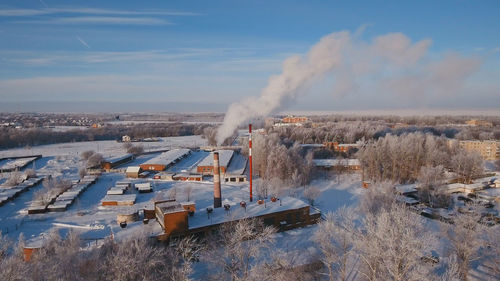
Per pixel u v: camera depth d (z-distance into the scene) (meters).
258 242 43.31
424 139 109.38
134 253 31.06
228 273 34.50
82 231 45.38
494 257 35.41
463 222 35.72
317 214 54.09
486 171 91.19
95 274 27.28
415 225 31.36
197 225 44.38
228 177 85.88
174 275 30.03
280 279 31.06
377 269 29.14
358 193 73.88
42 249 33.50
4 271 23.83
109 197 64.31
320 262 36.59
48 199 61.69
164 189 76.62
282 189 70.25
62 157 119.94
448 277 29.56
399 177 84.50
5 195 65.81
